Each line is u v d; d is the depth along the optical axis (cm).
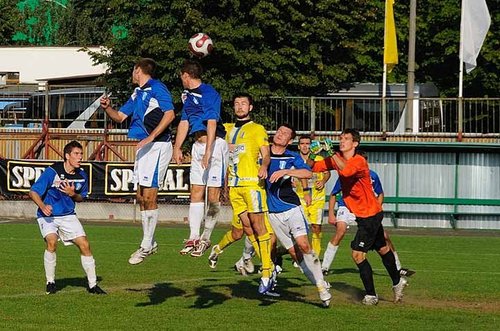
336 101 7800
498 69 9875
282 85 8600
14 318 2748
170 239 5775
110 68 8762
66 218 3234
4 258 4394
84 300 3100
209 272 3956
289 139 3056
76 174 3228
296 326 2681
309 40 8788
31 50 12688
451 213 7575
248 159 3009
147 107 2903
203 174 2931
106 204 7500
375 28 9712
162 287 3450
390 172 7681
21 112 9081
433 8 10025
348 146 3133
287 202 2984
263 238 3031
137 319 2755
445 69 10356
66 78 10994
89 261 3253
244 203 3041
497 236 6812
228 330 2605
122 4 8525
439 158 7625
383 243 3170
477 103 7625
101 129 8125
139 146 2805
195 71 2889
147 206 2911
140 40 8512
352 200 3111
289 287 3528
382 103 7756
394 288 3189
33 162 7550
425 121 7725
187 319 2769
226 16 8488
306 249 2994
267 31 8550
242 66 8369
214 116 2853
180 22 8350
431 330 2662
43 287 3403
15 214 7569
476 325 2759
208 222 2938
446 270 4309
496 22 9706
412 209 7650
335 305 3098
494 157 7588
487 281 3850
